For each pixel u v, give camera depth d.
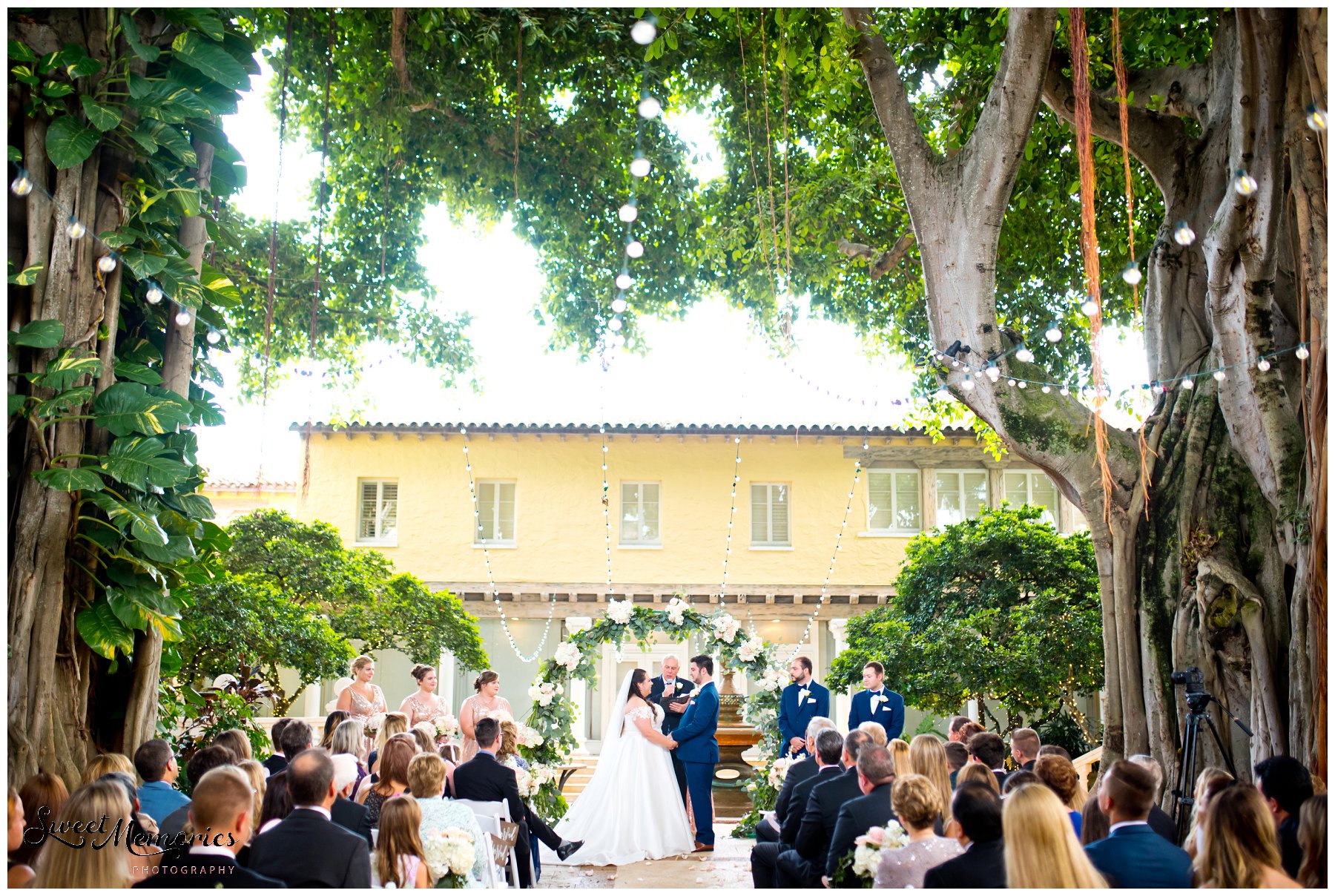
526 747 9.09
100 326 6.10
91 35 6.13
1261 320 7.62
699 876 7.63
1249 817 3.50
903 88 8.49
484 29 9.81
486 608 17.39
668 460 17.89
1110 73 9.84
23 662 5.55
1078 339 11.63
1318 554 6.37
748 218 11.37
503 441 17.77
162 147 6.42
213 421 6.96
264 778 4.87
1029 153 10.68
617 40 9.95
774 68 10.50
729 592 17.33
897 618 13.49
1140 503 8.09
